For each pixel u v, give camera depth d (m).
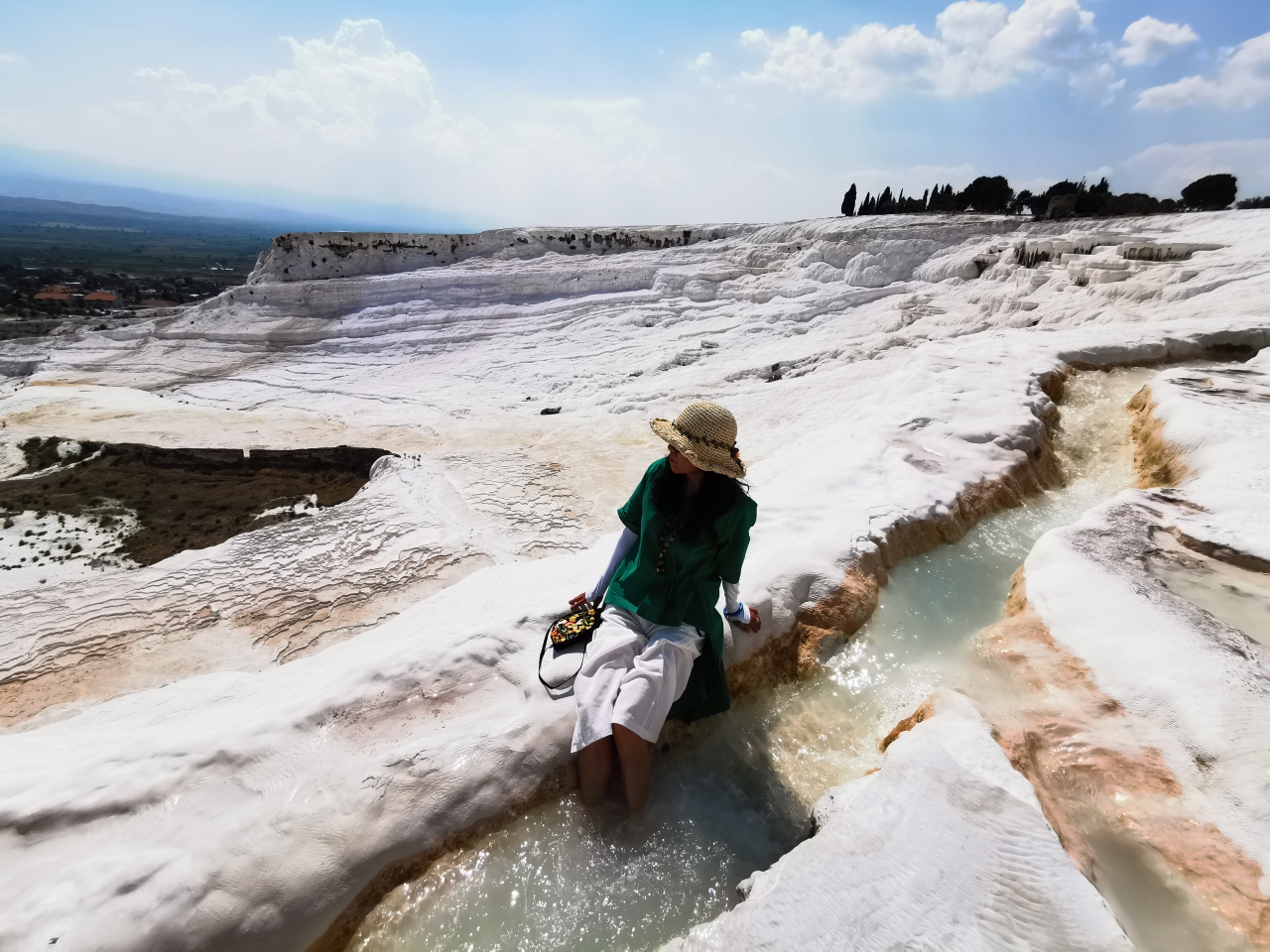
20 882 1.94
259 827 2.08
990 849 1.81
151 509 10.71
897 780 2.04
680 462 2.61
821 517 4.22
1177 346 7.89
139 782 2.23
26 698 5.13
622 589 2.78
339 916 2.00
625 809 2.38
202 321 25.09
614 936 1.99
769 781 2.62
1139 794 2.23
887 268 22.83
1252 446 4.73
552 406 15.12
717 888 2.14
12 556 9.17
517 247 30.44
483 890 2.10
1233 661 2.74
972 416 5.94
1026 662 3.01
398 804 2.19
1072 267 15.55
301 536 7.92
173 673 5.45
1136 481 5.51
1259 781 2.17
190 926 1.84
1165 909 1.89
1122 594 3.26
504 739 2.41
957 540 4.50
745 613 3.02
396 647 3.18
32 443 13.80
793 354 16.36
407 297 25.95
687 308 23.59
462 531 8.12
